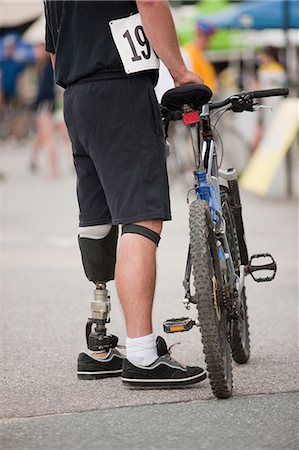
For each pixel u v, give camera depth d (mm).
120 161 8945
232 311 9031
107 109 8930
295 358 10242
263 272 15289
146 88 8969
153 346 9109
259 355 10422
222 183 9703
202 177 9000
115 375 9609
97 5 8930
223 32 40562
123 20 8930
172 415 8203
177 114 9250
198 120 8906
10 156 44406
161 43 8812
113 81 8930
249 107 9141
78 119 9062
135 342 9078
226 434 7641
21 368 10039
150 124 8961
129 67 8883
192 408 8398
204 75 27672
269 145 26172
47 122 33688
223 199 9539
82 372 9547
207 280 8383
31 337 11469
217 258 8773
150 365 9062
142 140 8938
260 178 25922
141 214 8906
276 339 11148
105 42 8938
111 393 9008
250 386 9117
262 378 9406
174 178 27469
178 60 8891
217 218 8977
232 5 39000
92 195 9477
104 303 9641
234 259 9672
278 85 29828
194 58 27641
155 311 12719
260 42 40531
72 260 16812
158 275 15242
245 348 9977
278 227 19953
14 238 19156
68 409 8484
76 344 11094
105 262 9586
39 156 44094
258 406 8406
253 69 42562
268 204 23922
